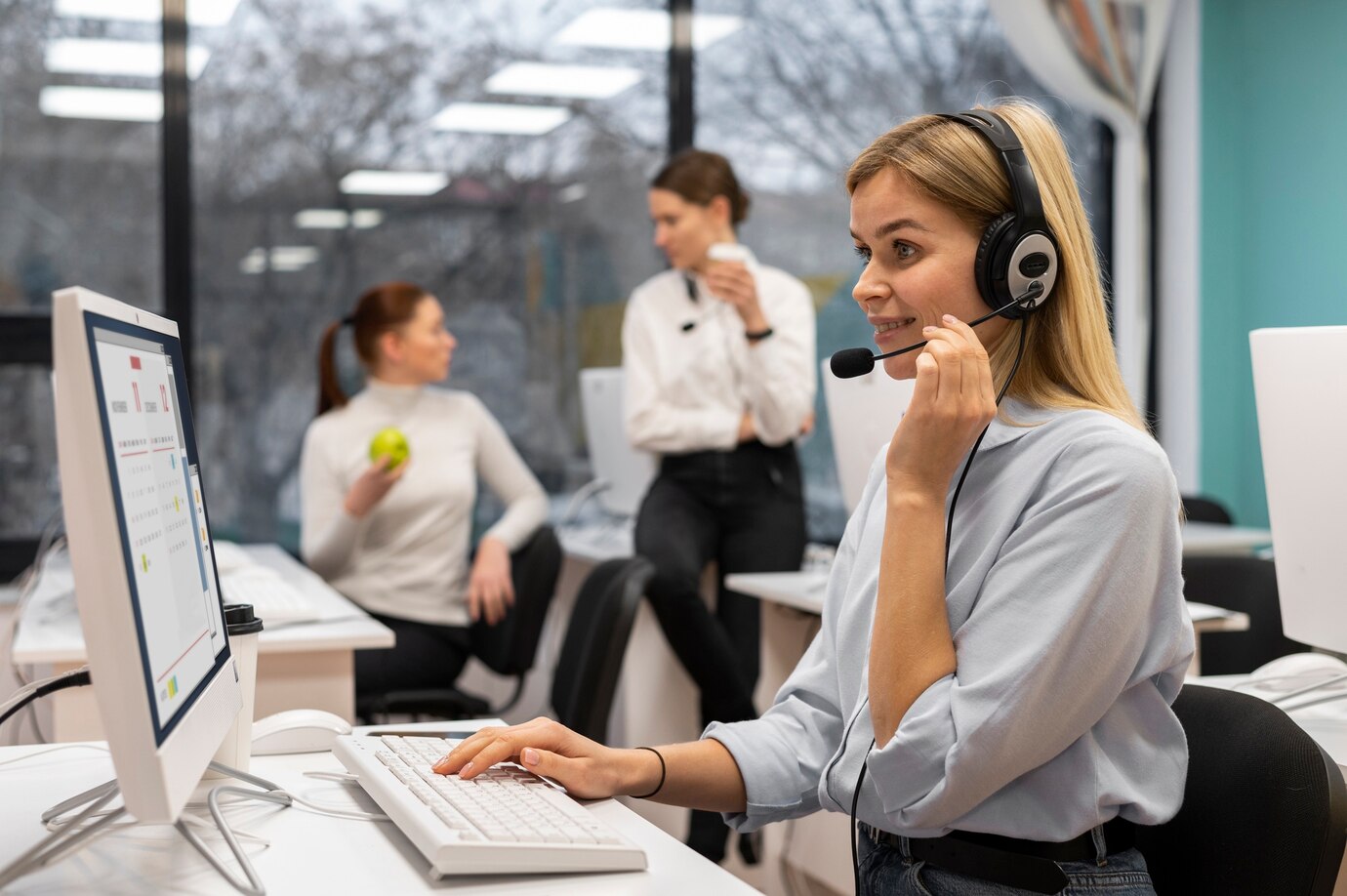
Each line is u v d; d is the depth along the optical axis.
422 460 2.96
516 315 3.84
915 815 1.00
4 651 2.98
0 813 1.03
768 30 4.04
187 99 3.53
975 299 1.08
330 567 2.82
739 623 2.91
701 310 2.97
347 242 3.69
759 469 2.91
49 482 3.46
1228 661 2.20
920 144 1.08
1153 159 4.52
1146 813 1.00
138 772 0.76
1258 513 4.38
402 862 0.92
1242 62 4.39
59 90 3.45
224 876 0.86
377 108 3.71
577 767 1.09
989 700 0.96
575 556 3.33
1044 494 1.03
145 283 3.53
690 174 2.93
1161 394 4.54
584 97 3.88
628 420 2.97
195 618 0.97
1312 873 0.99
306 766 1.20
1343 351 1.32
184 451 1.05
